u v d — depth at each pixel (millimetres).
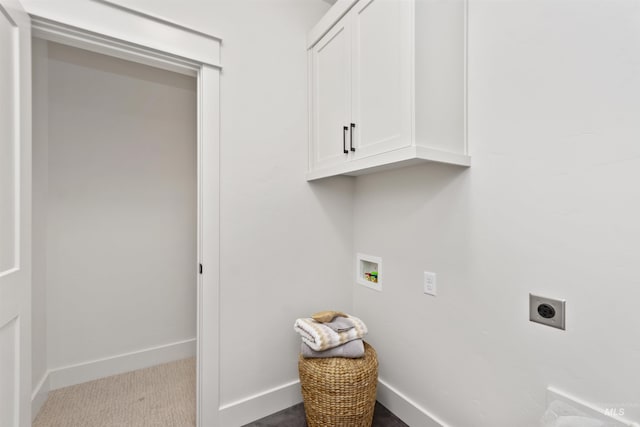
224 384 1632
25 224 1134
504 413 1219
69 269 2072
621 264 919
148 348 2369
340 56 1623
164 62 1510
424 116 1213
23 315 1121
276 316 1794
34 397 1748
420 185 1581
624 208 915
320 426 1474
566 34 1037
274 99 1796
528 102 1142
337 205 2014
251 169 1713
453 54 1308
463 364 1376
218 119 1610
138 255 2332
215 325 1599
